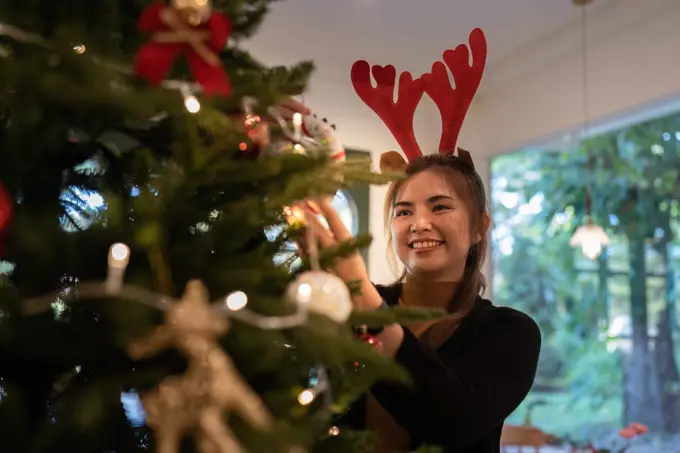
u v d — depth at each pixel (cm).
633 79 222
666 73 210
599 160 275
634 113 228
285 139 67
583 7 220
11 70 44
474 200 108
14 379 54
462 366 90
